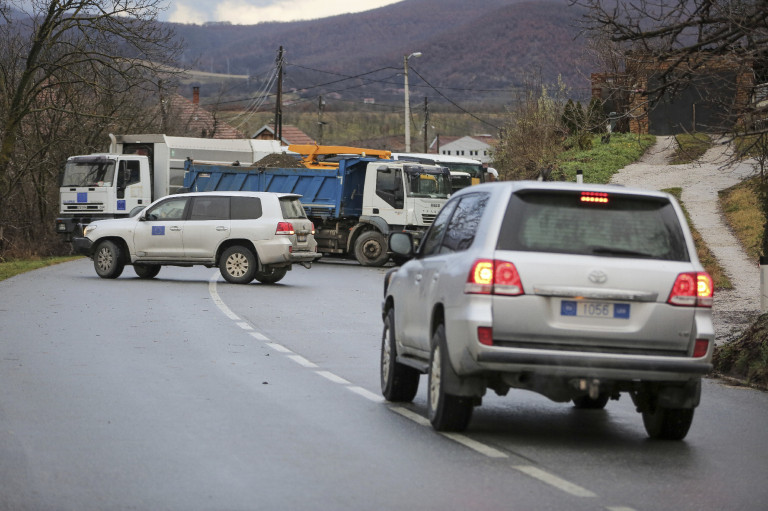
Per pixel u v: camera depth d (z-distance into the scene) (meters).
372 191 81.19
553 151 116.44
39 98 103.38
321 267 79.50
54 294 51.62
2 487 16.08
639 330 19.56
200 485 16.36
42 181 100.94
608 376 19.41
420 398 25.55
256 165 89.06
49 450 18.67
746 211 79.06
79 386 25.72
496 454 19.12
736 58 26.34
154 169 95.62
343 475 17.20
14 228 96.12
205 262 60.41
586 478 17.45
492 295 19.44
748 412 25.08
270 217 59.62
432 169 81.00
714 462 19.19
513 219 19.86
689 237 20.16
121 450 18.77
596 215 19.98
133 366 29.27
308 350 33.81
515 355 19.27
